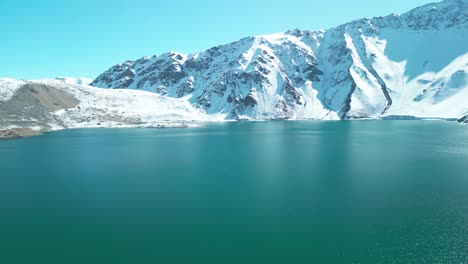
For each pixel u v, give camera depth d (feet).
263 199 190.19
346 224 154.92
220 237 144.97
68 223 160.56
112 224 158.71
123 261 127.95
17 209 177.88
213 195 198.39
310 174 246.06
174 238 145.18
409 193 196.65
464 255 128.36
